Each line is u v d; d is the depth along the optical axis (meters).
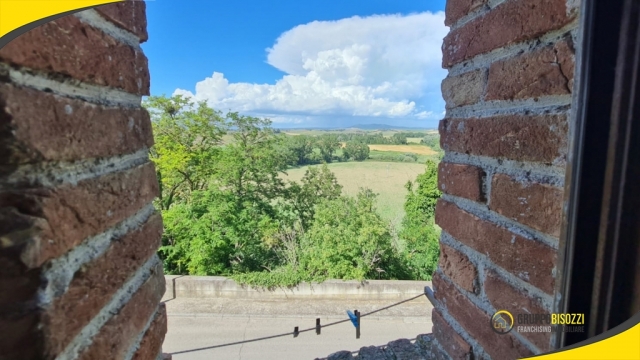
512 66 0.56
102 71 0.45
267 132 9.54
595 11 0.40
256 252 8.28
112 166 0.47
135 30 0.55
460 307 0.73
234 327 5.63
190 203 8.59
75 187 0.38
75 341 0.37
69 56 0.38
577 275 0.43
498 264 0.60
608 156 0.40
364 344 5.10
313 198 9.47
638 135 0.38
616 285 0.41
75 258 0.38
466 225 0.70
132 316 0.50
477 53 0.66
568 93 0.46
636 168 0.38
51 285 0.34
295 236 8.41
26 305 0.32
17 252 0.31
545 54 0.49
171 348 5.02
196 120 8.84
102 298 0.43
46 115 0.35
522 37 0.54
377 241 7.60
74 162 0.39
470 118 0.69
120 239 0.48
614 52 0.39
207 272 7.99
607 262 0.41
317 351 4.93
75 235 0.38
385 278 7.69
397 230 7.98
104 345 0.42
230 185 9.34
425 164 8.22
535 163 0.52
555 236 0.48
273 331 5.51
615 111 0.39
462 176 0.71
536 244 0.51
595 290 0.42
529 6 0.52
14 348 0.32
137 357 0.52
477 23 0.66
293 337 5.30
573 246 0.43
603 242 0.41
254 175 9.46
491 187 0.62
